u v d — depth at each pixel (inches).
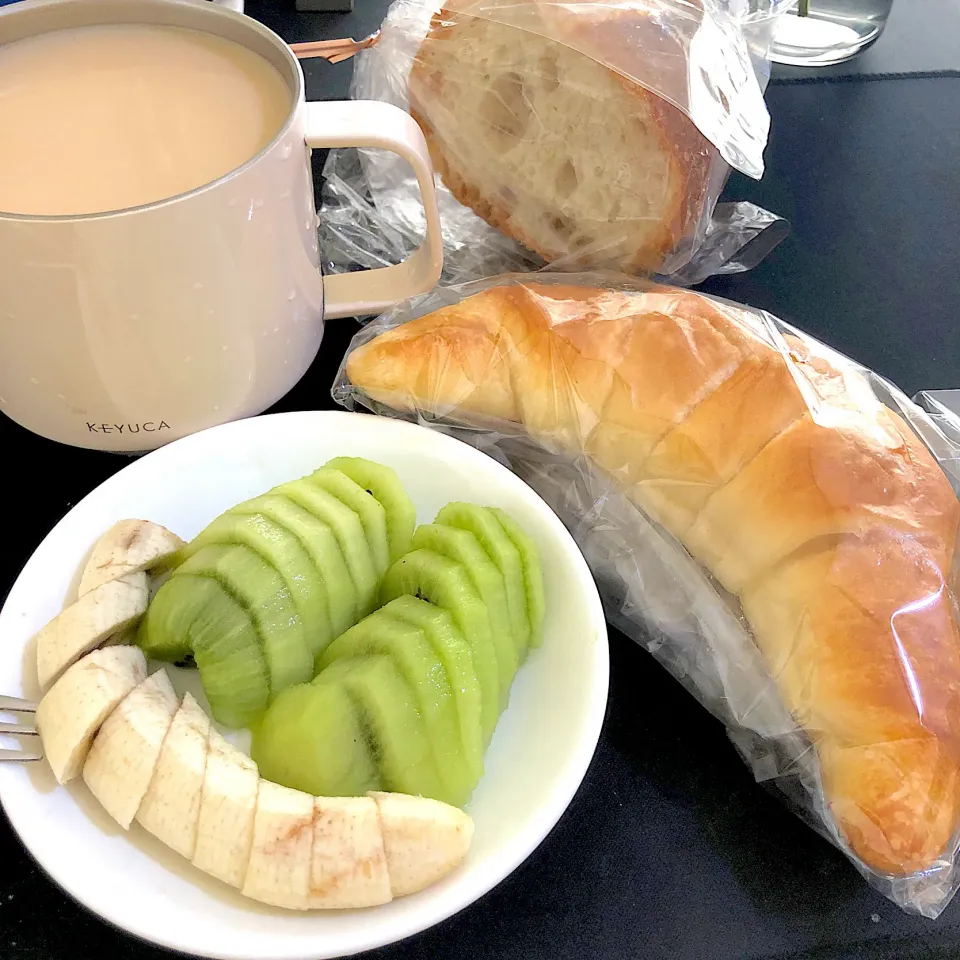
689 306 25.0
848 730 19.7
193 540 22.2
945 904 18.7
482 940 18.6
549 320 24.9
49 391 22.3
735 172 35.3
